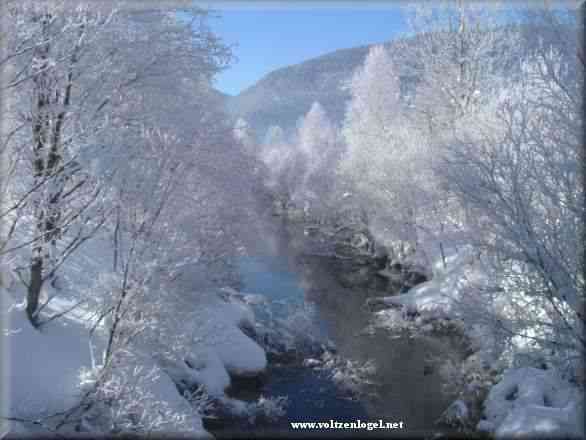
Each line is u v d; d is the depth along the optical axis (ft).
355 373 39.29
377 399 34.99
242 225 43.11
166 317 25.76
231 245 40.24
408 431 29.84
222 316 41.06
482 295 30.12
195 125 33.94
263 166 61.46
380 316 53.78
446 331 48.11
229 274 43.37
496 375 34.04
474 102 64.28
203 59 32.14
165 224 26.18
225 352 38.19
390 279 71.15
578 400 23.70
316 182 115.96
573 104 25.17
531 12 26.00
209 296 34.63
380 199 68.90
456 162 29.58
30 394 21.93
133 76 28.53
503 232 27.30
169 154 27.37
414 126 74.90
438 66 69.56
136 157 25.90
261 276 71.56
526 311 27.71
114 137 22.90
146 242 24.71
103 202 23.65
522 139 28.32
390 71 89.45
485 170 28.22
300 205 144.66
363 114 90.38
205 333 32.58
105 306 24.31
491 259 28.89
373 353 44.06
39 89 21.54
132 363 24.84
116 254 25.12
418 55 75.97
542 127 26.71
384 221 69.41
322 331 49.55
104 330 28.43
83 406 22.00
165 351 27.50
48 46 20.34
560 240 25.08
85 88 24.81
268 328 46.78
